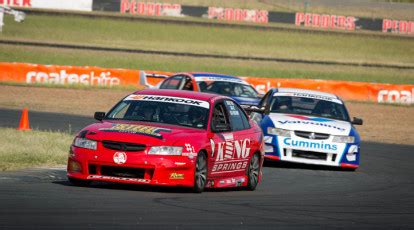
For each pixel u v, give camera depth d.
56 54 167.12
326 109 64.62
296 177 54.12
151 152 37.94
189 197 38.28
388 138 89.31
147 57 173.62
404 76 179.62
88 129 39.47
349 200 42.75
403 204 42.44
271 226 31.03
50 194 35.62
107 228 27.69
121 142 38.06
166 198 37.03
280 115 62.56
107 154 37.94
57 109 95.44
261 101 68.75
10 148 52.22
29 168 46.41
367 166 63.72
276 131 60.03
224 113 44.00
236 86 78.12
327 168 61.38
